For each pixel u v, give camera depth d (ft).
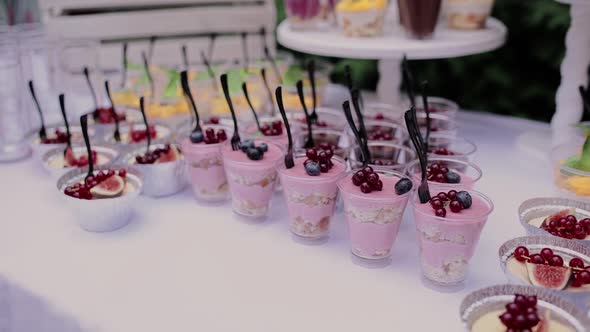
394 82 3.83
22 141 3.38
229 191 2.87
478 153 3.37
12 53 3.60
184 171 2.95
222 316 2.14
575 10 3.11
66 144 3.10
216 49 4.72
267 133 2.97
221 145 2.74
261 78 3.74
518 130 3.71
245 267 2.39
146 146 3.02
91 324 2.12
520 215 2.41
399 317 2.13
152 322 2.12
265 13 4.78
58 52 4.02
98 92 4.03
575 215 2.40
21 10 4.61
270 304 2.19
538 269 2.09
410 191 2.31
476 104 4.44
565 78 3.22
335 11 3.74
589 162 2.61
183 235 2.60
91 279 2.33
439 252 2.21
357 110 2.56
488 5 3.59
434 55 3.25
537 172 3.13
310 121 2.82
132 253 2.48
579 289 2.03
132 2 4.53
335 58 4.98
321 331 2.07
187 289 2.27
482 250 2.48
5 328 2.38
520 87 4.27
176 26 4.63
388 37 3.56
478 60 4.33
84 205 2.54
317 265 2.40
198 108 3.63
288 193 2.49
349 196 2.32
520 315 1.85
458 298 2.21
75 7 4.46
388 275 2.34
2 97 3.36
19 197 2.93
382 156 2.86
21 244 2.54
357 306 2.18
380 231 2.33
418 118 3.10
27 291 2.27
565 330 1.88
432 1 3.31
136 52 4.54
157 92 3.72
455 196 2.25
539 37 4.09
